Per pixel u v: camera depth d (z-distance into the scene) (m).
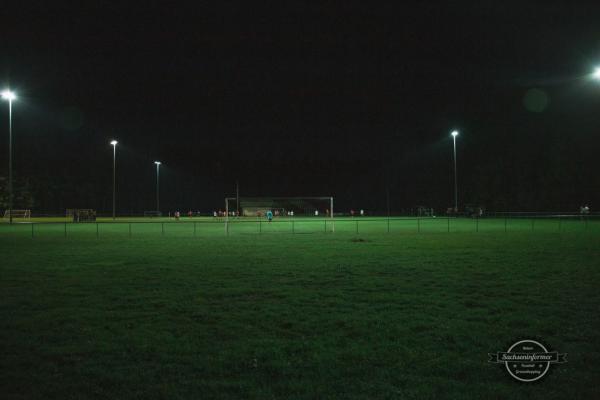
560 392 5.52
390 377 5.95
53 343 7.31
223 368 6.26
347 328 7.98
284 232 35.25
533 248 20.84
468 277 12.94
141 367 6.32
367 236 29.75
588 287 11.38
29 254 19.62
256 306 9.55
